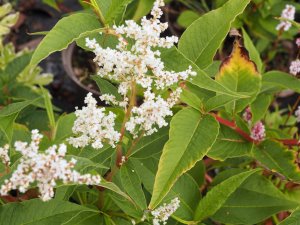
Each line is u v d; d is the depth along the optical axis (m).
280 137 0.43
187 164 0.28
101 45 0.30
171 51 0.28
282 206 0.35
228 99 0.30
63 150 0.22
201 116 0.30
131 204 0.31
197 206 0.34
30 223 0.27
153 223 0.31
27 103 0.31
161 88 0.27
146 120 0.27
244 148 0.38
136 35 0.25
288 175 0.37
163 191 0.27
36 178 0.22
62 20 0.27
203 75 0.28
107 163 0.34
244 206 0.36
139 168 0.33
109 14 0.27
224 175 0.40
